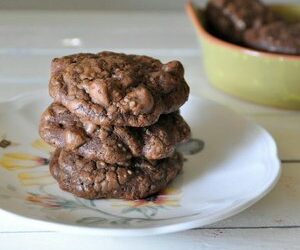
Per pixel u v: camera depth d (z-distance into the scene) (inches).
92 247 9.6
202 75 17.0
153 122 10.2
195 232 10.0
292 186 11.6
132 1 22.7
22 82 15.9
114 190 10.6
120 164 10.7
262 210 10.7
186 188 11.1
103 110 10.0
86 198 10.6
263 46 16.2
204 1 23.1
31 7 22.1
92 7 22.5
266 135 12.4
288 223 10.4
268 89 14.7
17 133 12.5
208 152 12.3
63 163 10.8
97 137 10.4
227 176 11.4
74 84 10.2
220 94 15.9
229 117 13.2
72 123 10.5
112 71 10.4
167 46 18.9
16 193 10.5
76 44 18.5
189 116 13.4
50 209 10.0
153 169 10.8
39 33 19.3
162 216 10.0
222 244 9.8
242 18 16.8
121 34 19.6
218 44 15.0
